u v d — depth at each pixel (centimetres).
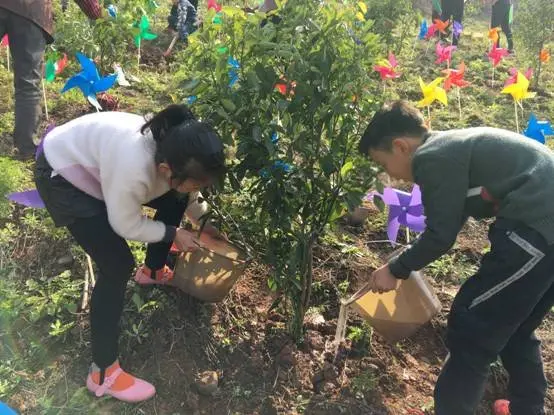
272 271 267
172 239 237
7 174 349
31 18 368
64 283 297
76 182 223
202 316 289
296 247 254
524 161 207
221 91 229
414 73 676
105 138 217
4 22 367
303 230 254
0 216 334
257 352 279
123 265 234
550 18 664
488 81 681
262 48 226
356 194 244
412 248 221
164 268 288
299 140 231
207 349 276
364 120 247
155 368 266
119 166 211
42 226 329
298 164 249
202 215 265
